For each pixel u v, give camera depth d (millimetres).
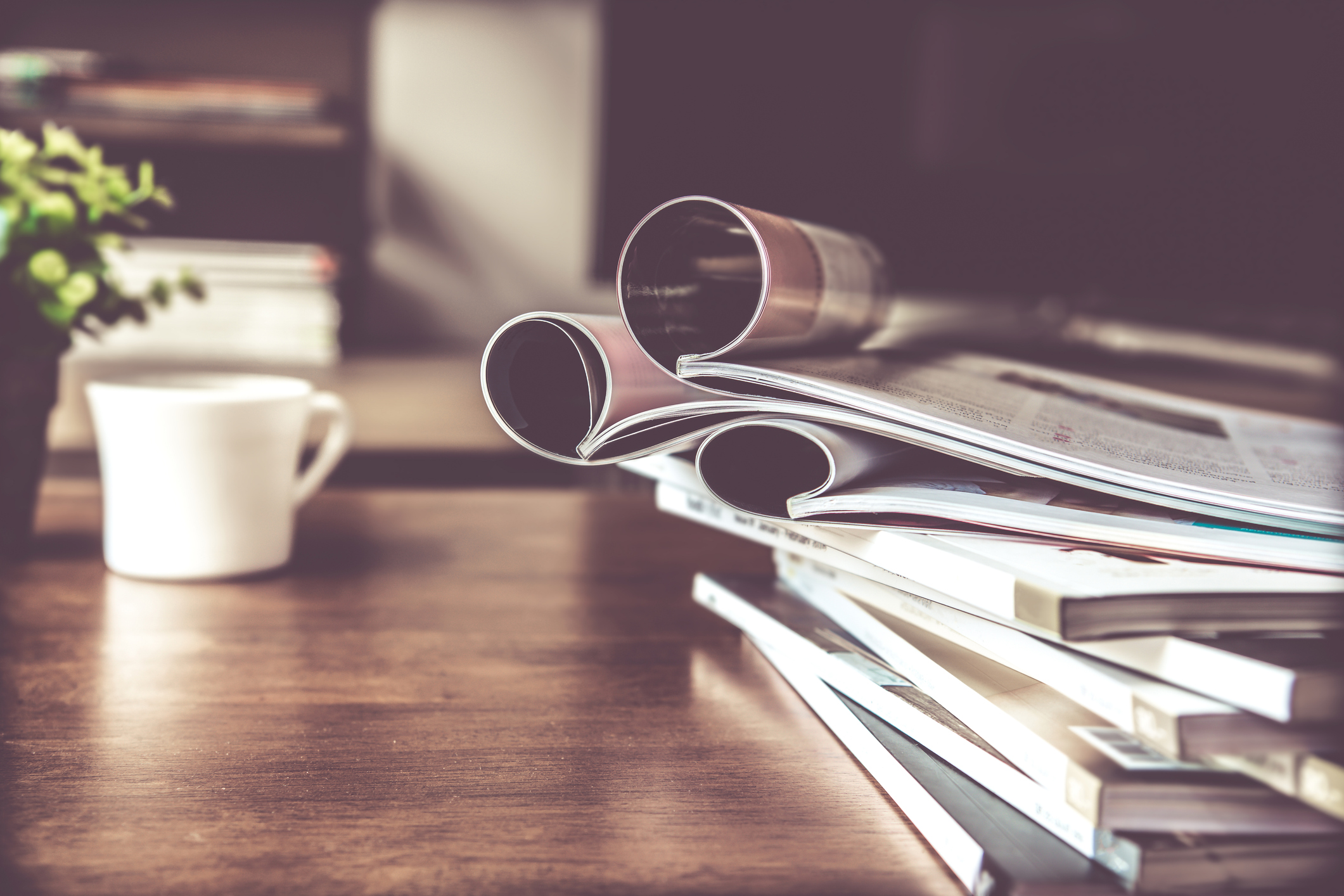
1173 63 1424
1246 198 1416
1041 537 291
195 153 1573
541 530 638
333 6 1586
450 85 1674
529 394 322
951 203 1479
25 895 232
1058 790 236
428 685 375
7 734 324
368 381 1275
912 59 1441
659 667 401
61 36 1544
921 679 307
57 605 460
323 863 250
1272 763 214
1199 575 250
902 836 272
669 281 322
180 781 293
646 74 1420
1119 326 1587
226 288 1346
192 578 497
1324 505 292
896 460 336
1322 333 1370
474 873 246
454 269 1726
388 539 604
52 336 515
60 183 550
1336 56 1344
